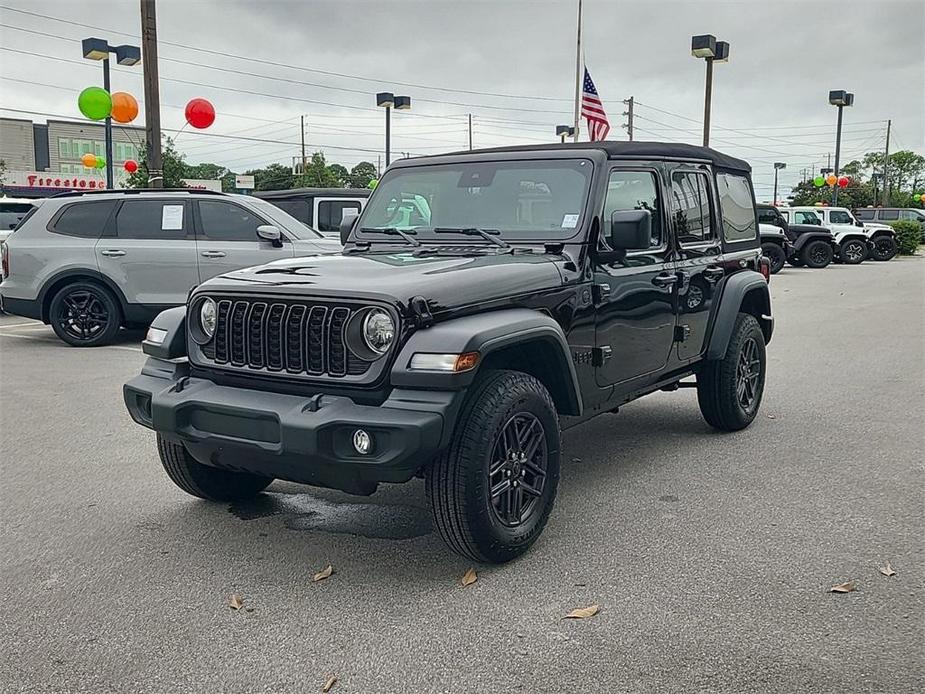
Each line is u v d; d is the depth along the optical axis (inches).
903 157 3501.5
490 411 151.3
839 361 386.6
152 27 574.6
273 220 430.0
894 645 130.3
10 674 126.1
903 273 950.4
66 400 304.0
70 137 2438.5
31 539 177.5
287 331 153.5
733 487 206.7
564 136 1023.0
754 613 141.1
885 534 175.3
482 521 151.7
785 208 1126.4
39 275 412.2
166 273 413.7
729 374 244.5
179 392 162.9
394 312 144.4
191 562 165.6
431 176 208.5
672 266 215.2
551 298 172.6
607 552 167.5
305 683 123.0
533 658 128.4
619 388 199.9
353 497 202.4
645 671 124.2
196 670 126.8
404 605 146.5
